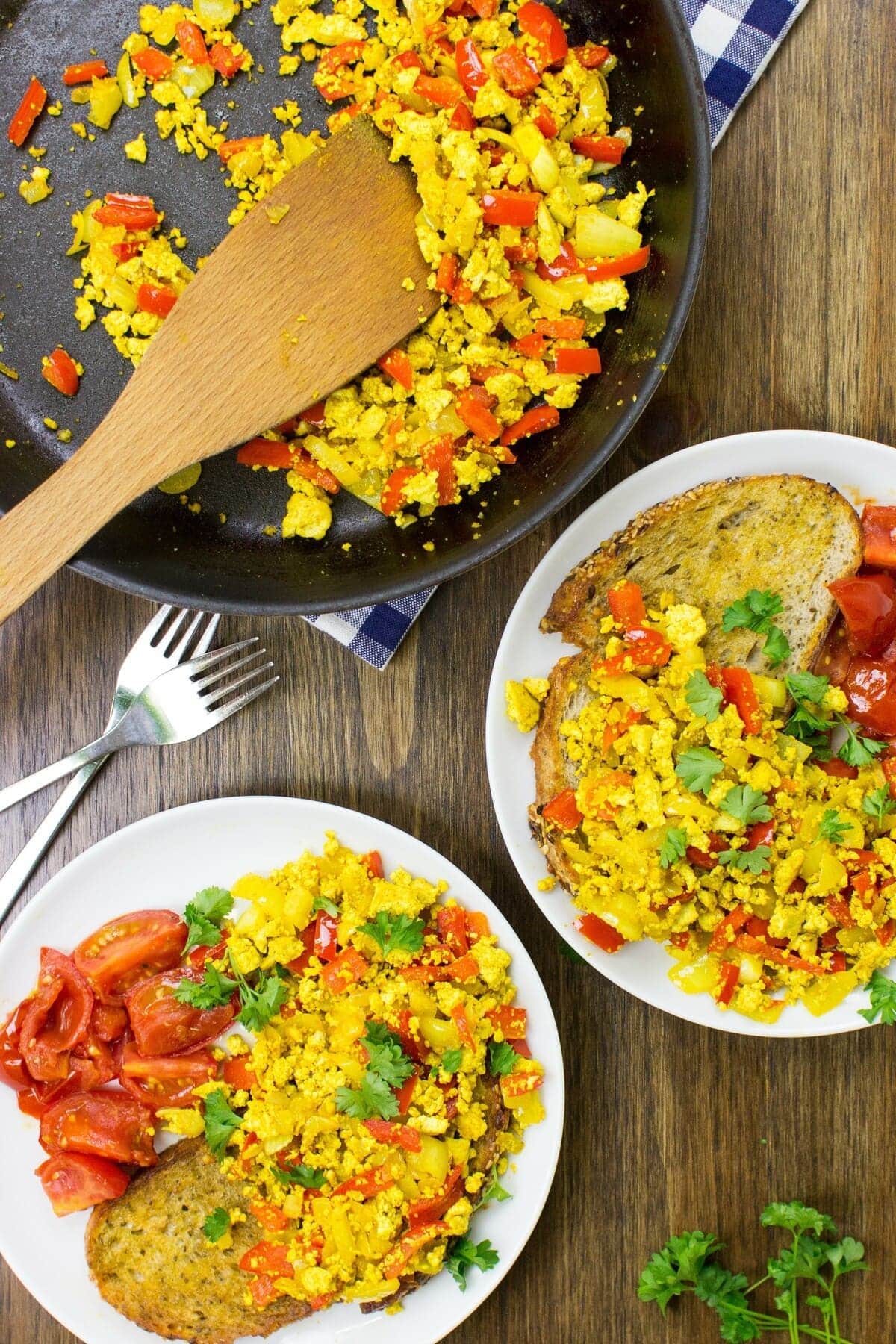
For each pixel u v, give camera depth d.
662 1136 0.78
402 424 0.72
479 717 0.78
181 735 0.77
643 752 0.72
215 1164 0.76
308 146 0.72
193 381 0.70
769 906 0.73
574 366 0.71
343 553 0.75
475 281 0.69
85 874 0.76
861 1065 0.78
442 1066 0.74
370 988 0.75
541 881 0.75
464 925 0.75
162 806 0.78
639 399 0.69
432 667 0.78
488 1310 0.78
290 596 0.72
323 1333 0.75
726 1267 0.78
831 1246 0.77
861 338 0.76
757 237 0.76
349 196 0.70
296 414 0.71
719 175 0.76
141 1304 0.75
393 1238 0.74
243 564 0.75
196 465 0.75
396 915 0.74
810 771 0.74
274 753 0.78
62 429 0.75
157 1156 0.77
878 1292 0.78
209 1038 0.76
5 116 0.74
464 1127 0.74
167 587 0.72
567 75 0.71
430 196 0.69
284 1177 0.74
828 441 0.73
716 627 0.76
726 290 0.77
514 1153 0.75
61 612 0.78
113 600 0.78
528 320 0.71
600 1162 0.78
